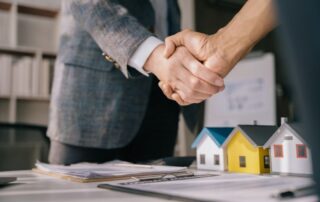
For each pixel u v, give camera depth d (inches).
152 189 16.4
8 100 92.9
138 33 31.1
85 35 36.9
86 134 36.4
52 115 37.7
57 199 15.1
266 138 24.9
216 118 108.7
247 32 28.0
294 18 7.2
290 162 22.1
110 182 21.0
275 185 17.0
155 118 42.4
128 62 31.7
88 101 36.5
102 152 37.8
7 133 58.5
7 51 91.6
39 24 103.5
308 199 12.4
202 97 31.6
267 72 102.1
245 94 105.2
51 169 26.6
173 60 30.5
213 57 29.7
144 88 38.9
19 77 89.4
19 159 58.3
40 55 92.7
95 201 14.4
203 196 13.9
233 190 15.5
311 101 7.1
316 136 7.2
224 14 122.4
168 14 43.1
